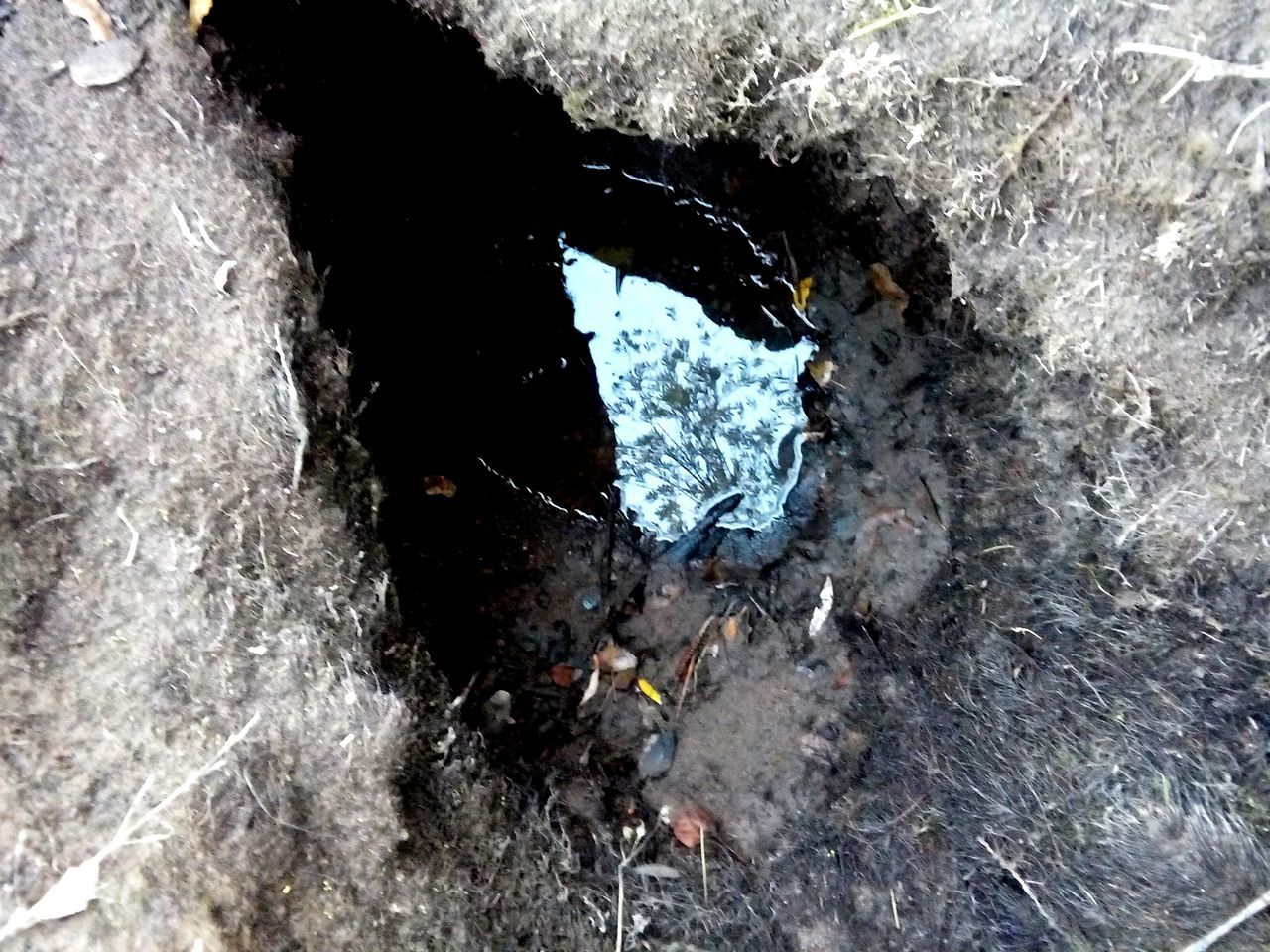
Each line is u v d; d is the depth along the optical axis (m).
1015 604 0.81
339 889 0.65
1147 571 0.74
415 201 0.98
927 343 0.89
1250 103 0.60
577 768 0.88
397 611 0.74
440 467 0.98
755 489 0.99
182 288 0.66
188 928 0.60
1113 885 0.72
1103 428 0.74
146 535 0.64
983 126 0.68
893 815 0.81
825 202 0.89
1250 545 0.71
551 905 0.75
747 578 0.96
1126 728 0.74
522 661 0.93
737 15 0.70
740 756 0.89
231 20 0.74
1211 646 0.73
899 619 0.88
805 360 0.99
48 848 0.59
